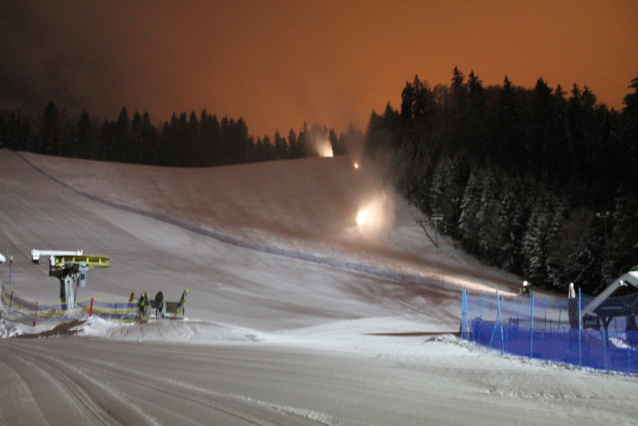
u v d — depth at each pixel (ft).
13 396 23.47
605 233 182.80
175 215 231.71
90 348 43.83
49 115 531.50
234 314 100.99
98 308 84.99
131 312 81.97
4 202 197.77
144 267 146.61
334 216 269.64
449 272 207.00
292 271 170.71
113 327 62.85
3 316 77.87
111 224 191.93
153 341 53.31
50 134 529.04
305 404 23.04
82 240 164.96
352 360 40.60
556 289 203.41
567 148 297.12
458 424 20.47
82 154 540.52
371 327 91.15
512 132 319.68
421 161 319.47
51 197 221.25
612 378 35.35
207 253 178.09
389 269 191.93
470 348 54.34
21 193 218.18
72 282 82.74
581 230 194.18
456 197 262.88
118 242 170.30
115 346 45.96
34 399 22.80
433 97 436.35
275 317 102.37
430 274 194.59
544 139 309.01
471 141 353.92
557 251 197.98
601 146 286.66
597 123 324.60
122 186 278.26
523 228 231.09
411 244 243.19
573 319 67.31
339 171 347.36
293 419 20.12
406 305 141.28
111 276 130.11
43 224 175.83
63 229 173.99
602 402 26.66
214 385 26.99
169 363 35.01
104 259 85.87
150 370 31.63
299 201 290.97
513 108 322.96
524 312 138.21
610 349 41.75
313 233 240.32
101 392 24.43
